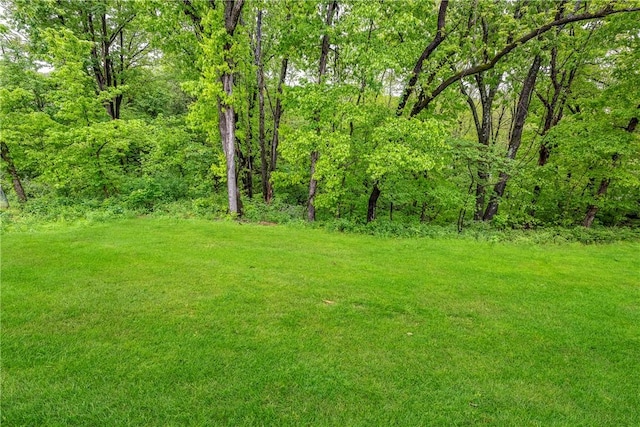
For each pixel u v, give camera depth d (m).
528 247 10.05
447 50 11.41
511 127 19.23
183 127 17.53
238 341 4.18
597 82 15.59
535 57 12.80
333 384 3.52
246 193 17.62
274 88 16.98
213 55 11.41
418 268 7.48
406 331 4.72
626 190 14.46
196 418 2.98
